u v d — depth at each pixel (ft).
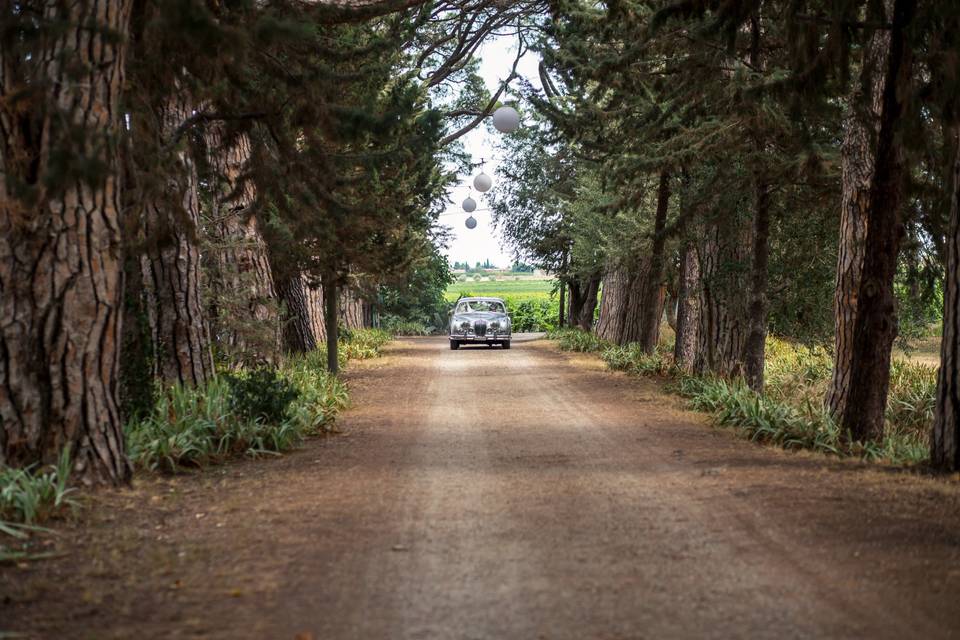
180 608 16.46
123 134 26.99
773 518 23.02
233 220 55.01
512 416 49.60
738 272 61.36
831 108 37.50
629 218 79.77
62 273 25.82
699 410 51.13
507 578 18.21
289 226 55.77
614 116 67.51
